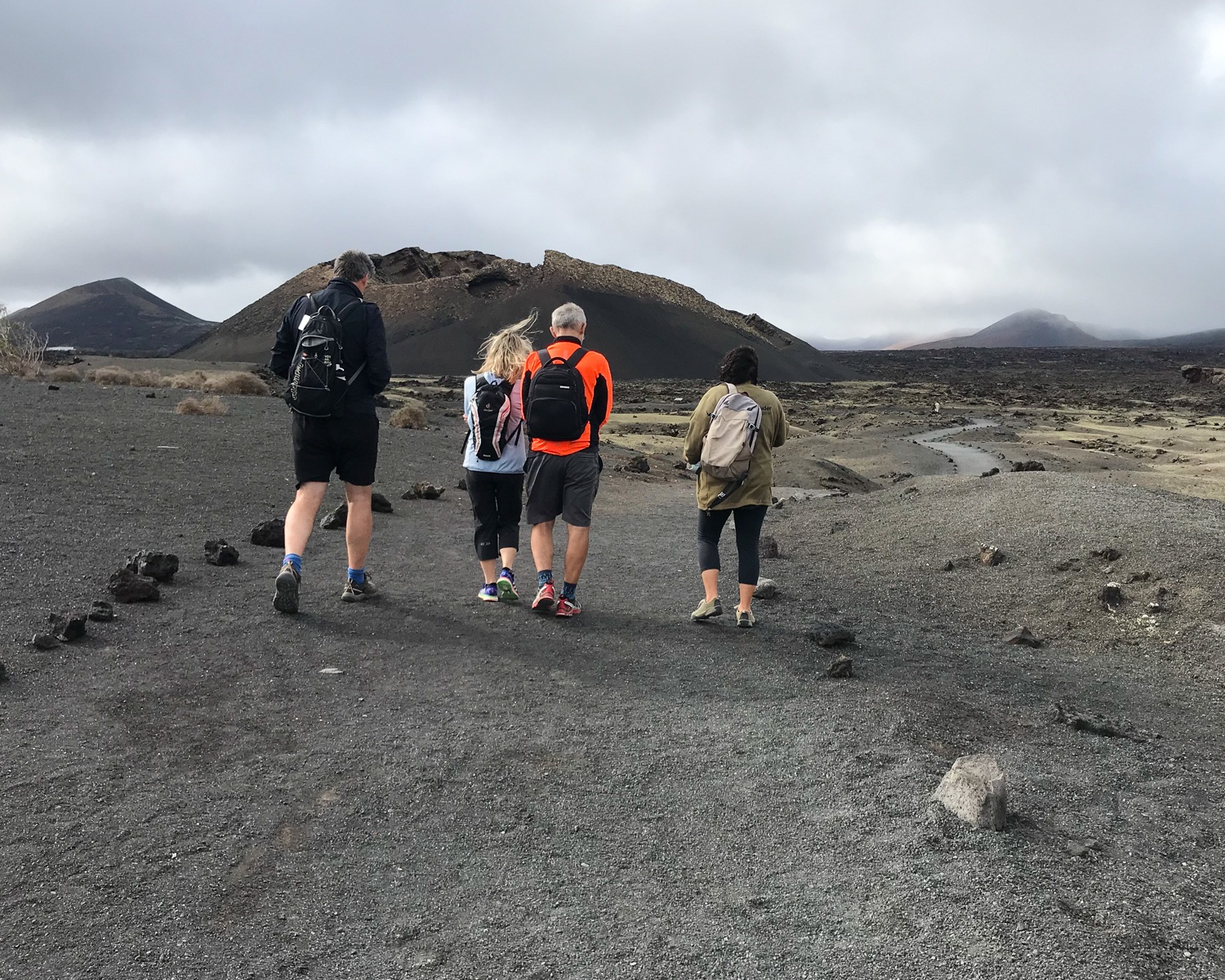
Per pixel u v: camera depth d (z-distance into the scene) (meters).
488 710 4.39
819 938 2.66
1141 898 2.89
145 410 17.12
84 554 6.77
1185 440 45.78
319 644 5.23
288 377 5.57
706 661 5.27
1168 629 6.06
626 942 2.66
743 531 6.05
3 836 3.09
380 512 9.99
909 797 3.50
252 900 2.83
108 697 4.29
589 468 6.00
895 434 45.59
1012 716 4.61
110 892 2.82
